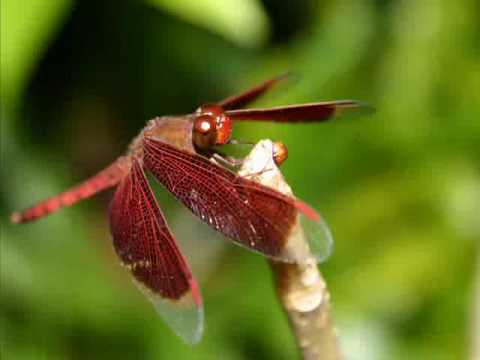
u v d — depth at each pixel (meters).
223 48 0.32
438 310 0.29
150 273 0.20
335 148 0.29
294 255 0.18
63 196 0.24
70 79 0.32
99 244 0.33
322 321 0.19
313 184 0.30
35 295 0.29
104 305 0.30
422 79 0.29
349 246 0.30
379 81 0.30
